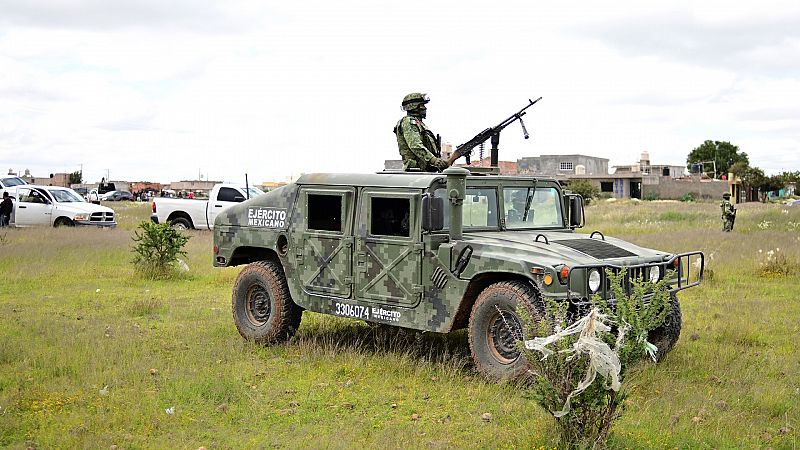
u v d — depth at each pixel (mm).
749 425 6000
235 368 7820
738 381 7176
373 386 7199
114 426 6055
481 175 8094
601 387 5266
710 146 108875
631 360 5344
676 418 6102
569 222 8852
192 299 12133
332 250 8258
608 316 5895
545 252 7031
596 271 6852
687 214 33906
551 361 5371
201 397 6820
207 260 16609
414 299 7617
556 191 8758
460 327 7562
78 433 5828
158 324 10031
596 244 7633
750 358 8047
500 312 7000
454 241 7410
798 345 8750
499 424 6125
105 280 13984
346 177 8234
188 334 9352
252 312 9141
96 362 7684
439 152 9094
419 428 6070
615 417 5543
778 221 27672
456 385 7164
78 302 11648
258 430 6074
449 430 6031
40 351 8141
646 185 71125
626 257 7422
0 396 6633
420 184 7594
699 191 71312
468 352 8289
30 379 7203
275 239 8828
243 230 9211
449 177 7387
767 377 7383
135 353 8148
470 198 7906
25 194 24672
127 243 18766
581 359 5254
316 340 8805
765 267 14609
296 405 6668
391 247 7766
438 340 8914
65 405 6516
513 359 7004
